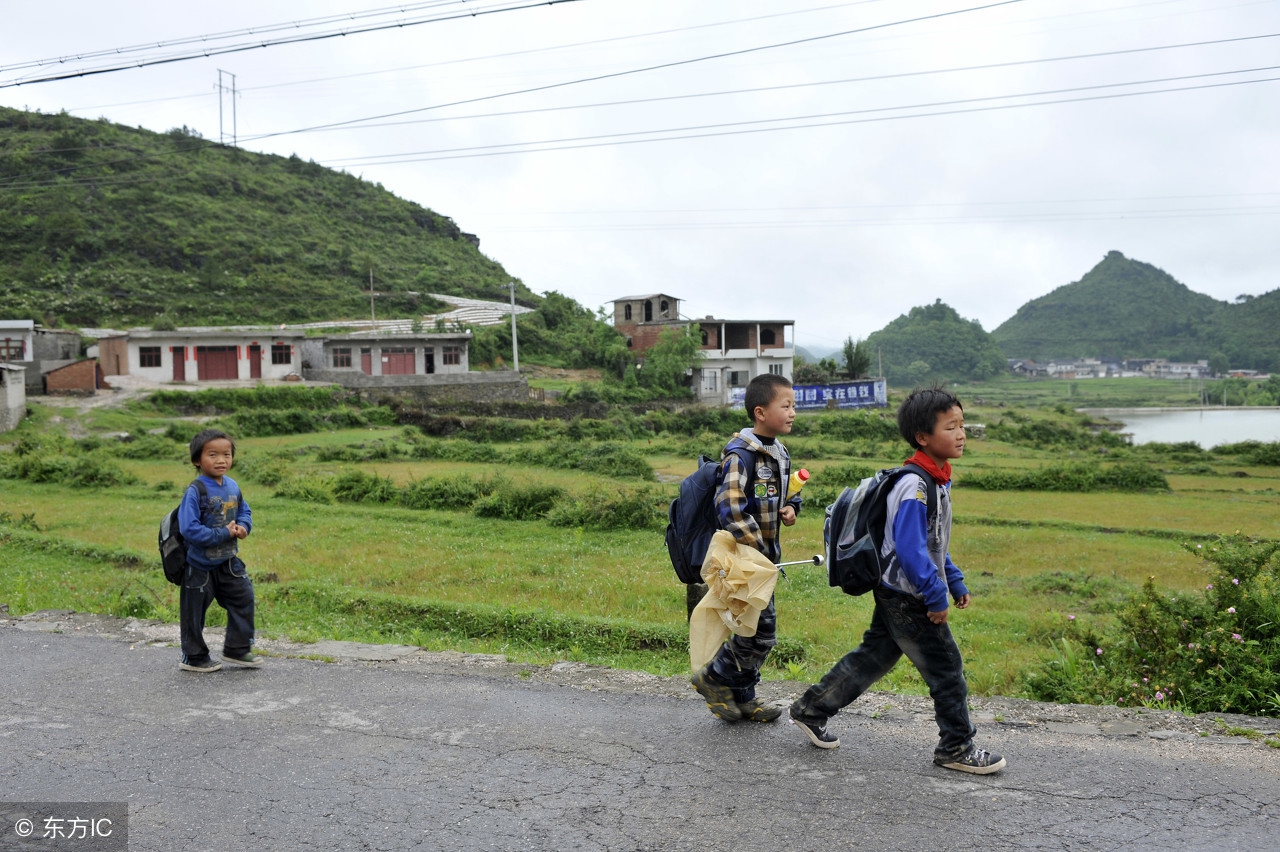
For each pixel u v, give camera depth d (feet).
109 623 23.91
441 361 175.01
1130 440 168.14
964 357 589.32
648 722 15.06
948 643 12.06
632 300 220.64
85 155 275.59
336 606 33.86
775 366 208.13
